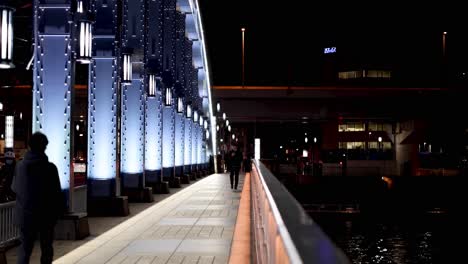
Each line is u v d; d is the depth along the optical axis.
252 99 67.06
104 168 17.25
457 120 90.38
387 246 62.00
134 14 21.45
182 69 35.94
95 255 10.22
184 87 36.03
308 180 81.69
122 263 9.47
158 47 24.59
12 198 15.16
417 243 62.41
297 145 141.25
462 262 60.16
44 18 12.51
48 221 7.86
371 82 109.94
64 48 12.59
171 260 9.72
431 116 83.19
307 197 81.06
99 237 12.46
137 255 10.22
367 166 97.19
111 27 17.58
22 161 7.77
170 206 19.77
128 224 14.77
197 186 31.83
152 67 24.53
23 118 54.66
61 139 12.48
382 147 110.19
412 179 71.50
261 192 5.91
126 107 21.44
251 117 70.50
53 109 12.56
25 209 7.68
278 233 2.55
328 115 70.25
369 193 77.25
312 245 1.72
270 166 84.38
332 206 75.06
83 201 15.19
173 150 30.17
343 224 70.75
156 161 25.58
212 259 9.77
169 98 26.33
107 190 17.16
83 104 61.47
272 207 3.04
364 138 110.69
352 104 70.06
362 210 72.69
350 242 63.00
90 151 17.34
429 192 70.69
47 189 7.77
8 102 52.72
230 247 11.05
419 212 69.75
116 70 17.67
